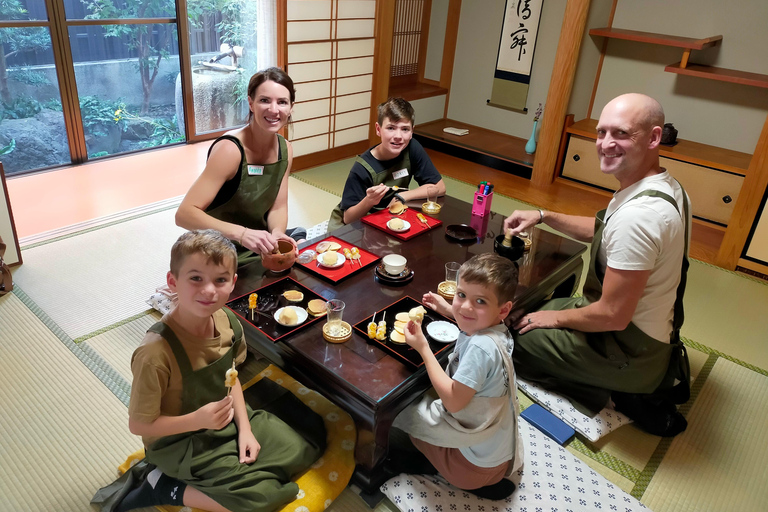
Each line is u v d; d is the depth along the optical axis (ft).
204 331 5.36
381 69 16.96
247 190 8.26
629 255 6.54
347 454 6.34
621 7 15.66
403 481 6.27
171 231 11.82
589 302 7.63
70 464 6.40
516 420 5.82
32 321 8.71
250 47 17.65
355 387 5.61
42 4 13.26
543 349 7.69
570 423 7.39
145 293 9.66
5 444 6.59
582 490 6.38
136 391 4.93
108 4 14.42
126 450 6.63
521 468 6.60
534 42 17.38
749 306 10.68
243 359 6.03
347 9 15.30
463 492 6.22
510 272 5.42
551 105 15.14
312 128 15.85
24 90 13.75
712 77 13.46
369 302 6.95
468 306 5.47
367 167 9.64
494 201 14.70
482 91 19.22
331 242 8.18
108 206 12.76
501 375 5.47
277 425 6.07
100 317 8.94
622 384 7.39
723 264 12.09
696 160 13.88
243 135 8.17
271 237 7.38
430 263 7.97
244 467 5.47
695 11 14.47
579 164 15.83
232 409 5.36
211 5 16.28
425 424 6.00
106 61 14.94
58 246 10.91
